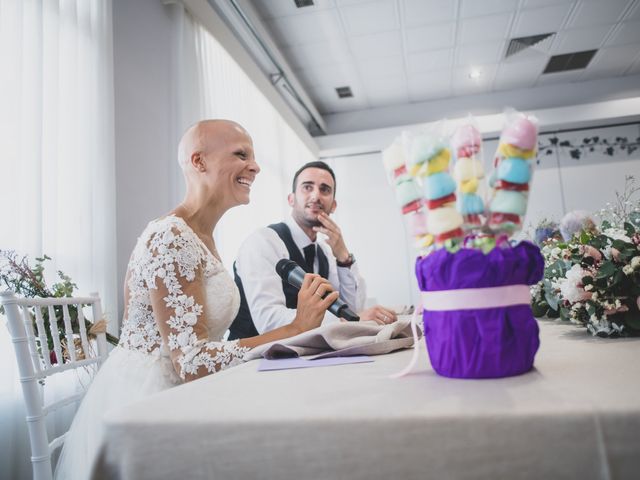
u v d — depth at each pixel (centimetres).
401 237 630
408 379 60
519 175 56
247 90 411
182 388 61
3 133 159
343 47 486
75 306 149
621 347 79
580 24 462
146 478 45
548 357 71
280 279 175
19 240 160
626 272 90
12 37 165
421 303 64
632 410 40
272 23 438
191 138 130
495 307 57
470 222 58
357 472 43
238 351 99
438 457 42
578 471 40
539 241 234
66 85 197
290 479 43
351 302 215
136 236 240
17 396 146
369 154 653
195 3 312
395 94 609
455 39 480
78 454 106
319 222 213
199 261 113
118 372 113
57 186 185
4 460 143
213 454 45
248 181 134
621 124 593
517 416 41
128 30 254
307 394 54
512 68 552
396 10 426
